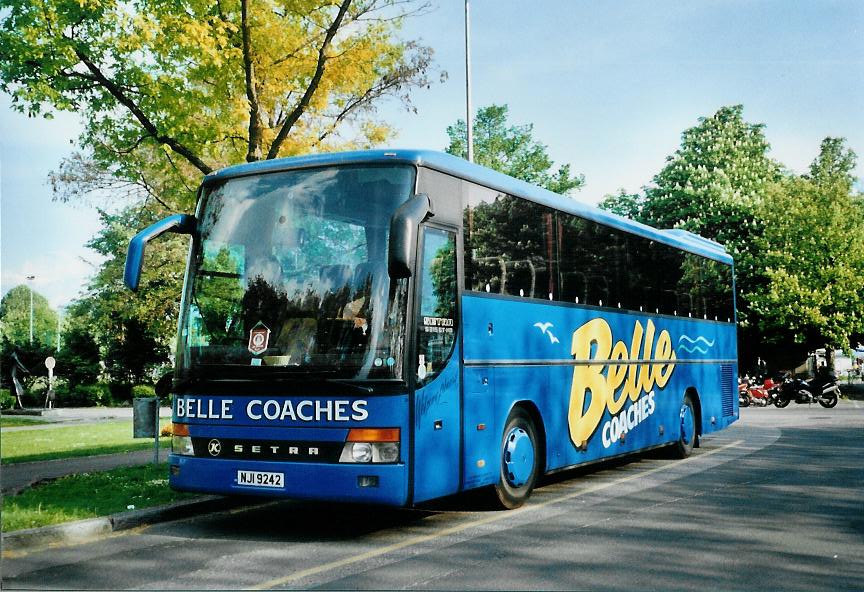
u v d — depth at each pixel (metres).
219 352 8.08
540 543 7.65
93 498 9.73
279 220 8.23
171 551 7.58
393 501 7.32
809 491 10.54
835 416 26.45
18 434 21.16
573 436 10.73
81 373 50.66
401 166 8.03
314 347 7.70
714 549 7.33
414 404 7.59
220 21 12.63
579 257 11.27
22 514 8.59
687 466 13.48
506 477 9.38
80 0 11.76
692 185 48.19
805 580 6.29
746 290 44.53
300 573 6.64
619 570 6.60
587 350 11.27
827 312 40.66
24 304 110.44
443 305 8.23
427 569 6.70
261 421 7.76
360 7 14.37
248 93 13.09
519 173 57.25
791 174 50.78
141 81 13.00
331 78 14.09
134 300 44.81
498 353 9.13
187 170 15.49
